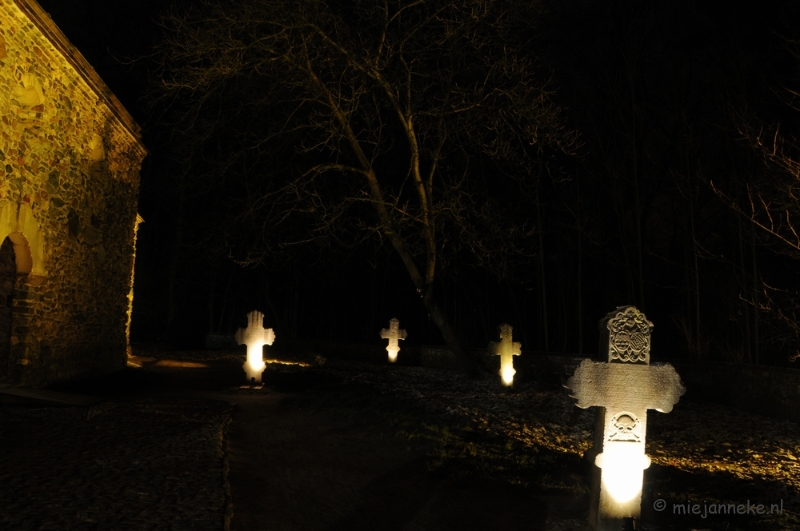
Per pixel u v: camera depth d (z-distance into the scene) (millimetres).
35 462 6785
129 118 16172
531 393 17375
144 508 5594
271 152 19859
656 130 24281
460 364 20641
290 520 6164
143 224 35125
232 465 7727
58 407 9867
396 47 18703
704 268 23109
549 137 17906
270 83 18312
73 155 13086
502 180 27641
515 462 8695
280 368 20172
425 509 6875
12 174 10320
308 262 33125
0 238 9930
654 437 12477
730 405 16219
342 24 17797
